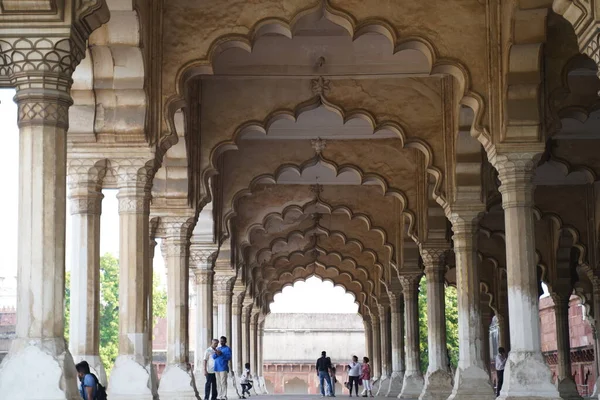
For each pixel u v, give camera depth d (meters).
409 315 17.62
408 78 12.07
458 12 9.20
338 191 18.17
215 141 12.11
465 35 9.18
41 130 6.11
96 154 9.13
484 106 9.09
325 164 14.97
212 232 14.94
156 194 11.89
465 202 11.51
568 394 16.92
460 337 11.41
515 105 8.92
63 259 6.11
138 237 9.18
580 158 13.89
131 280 9.16
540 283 19.95
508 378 8.69
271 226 20.89
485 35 9.16
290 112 12.10
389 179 14.82
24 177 6.08
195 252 15.02
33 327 5.97
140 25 8.54
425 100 12.04
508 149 8.98
